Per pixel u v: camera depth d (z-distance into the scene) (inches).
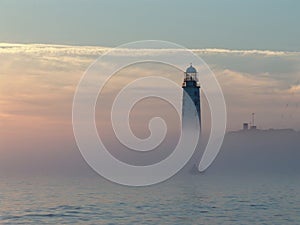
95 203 5285.4
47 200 5580.7
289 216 4343.0
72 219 4185.5
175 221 4074.8
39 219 4205.2
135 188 7381.9
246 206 5014.8
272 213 4515.3
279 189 7234.3
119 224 3939.5
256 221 4092.0
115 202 5369.1
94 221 4082.2
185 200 5580.7
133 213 4498.0
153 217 4271.7
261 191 6835.6
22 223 4030.5
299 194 6392.7
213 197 5944.9
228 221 4092.0
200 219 4170.8
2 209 4800.7
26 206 5032.0
